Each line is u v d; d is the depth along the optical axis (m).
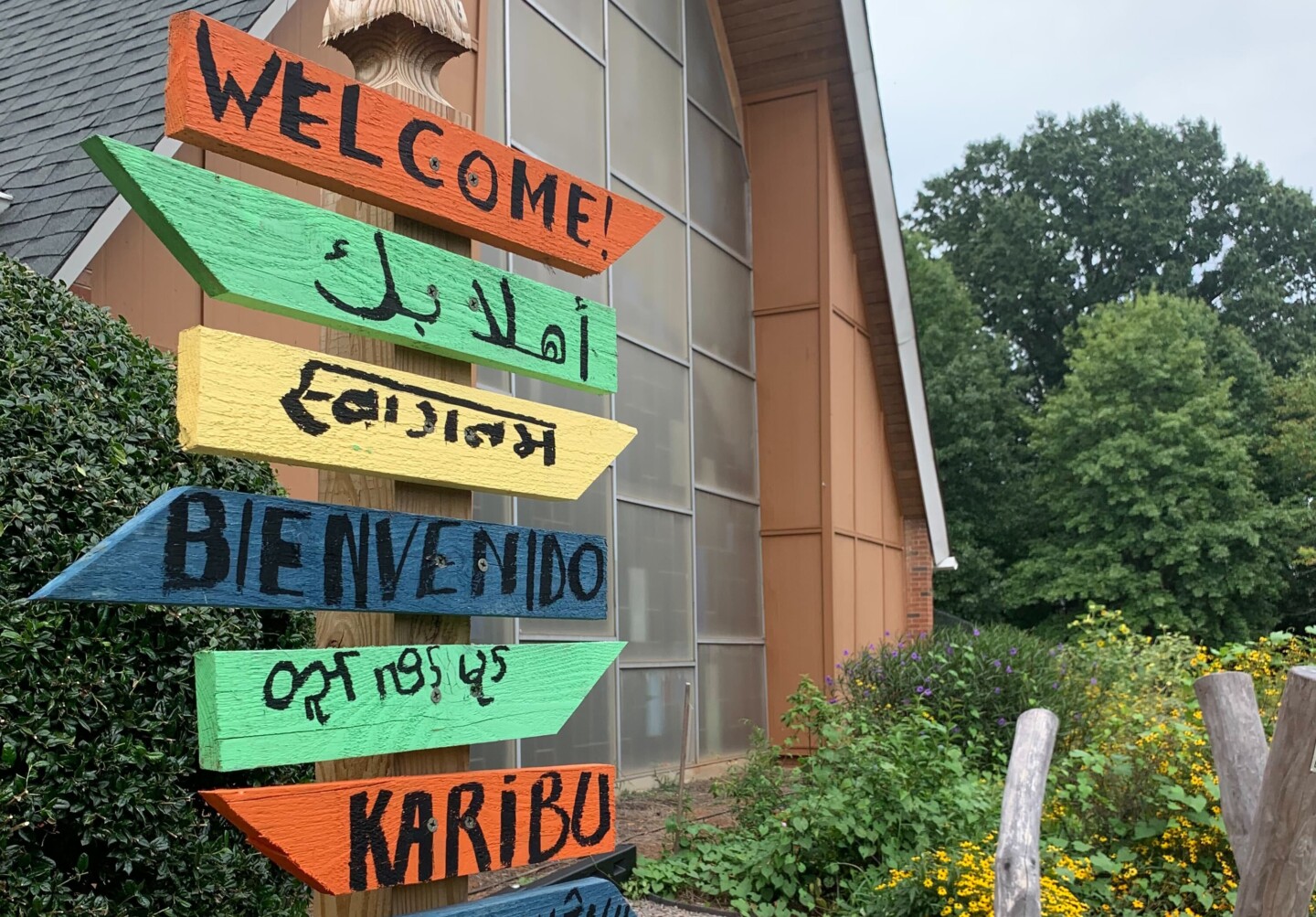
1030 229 42.78
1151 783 5.89
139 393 3.80
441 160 2.30
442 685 2.20
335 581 2.04
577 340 2.57
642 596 10.52
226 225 1.90
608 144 10.50
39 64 8.25
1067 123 44.78
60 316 3.75
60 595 1.68
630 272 10.80
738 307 12.85
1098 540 31.55
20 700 3.14
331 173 2.09
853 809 5.79
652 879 5.89
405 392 2.17
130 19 8.18
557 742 9.05
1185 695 7.71
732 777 7.30
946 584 34.72
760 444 12.98
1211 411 31.05
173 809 3.49
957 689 8.66
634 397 10.70
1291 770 2.88
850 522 13.36
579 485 2.52
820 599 12.52
